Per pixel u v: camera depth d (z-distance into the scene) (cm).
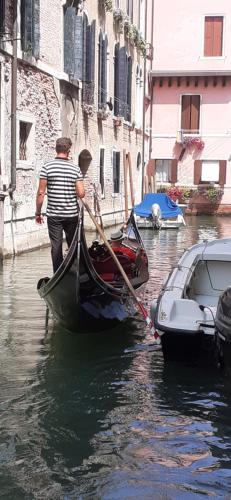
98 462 409
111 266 782
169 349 572
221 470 400
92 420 469
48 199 685
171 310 571
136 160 2486
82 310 642
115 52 2038
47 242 1410
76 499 367
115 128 2077
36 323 720
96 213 1355
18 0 1185
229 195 2808
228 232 1944
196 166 2827
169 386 533
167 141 2853
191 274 678
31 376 555
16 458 412
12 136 1170
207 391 526
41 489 377
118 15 1991
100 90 1841
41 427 457
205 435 447
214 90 2806
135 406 495
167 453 421
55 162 679
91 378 550
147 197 2108
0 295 857
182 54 2809
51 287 633
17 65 1198
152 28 2788
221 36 2781
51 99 1410
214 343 552
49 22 1381
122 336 685
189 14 2788
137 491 375
